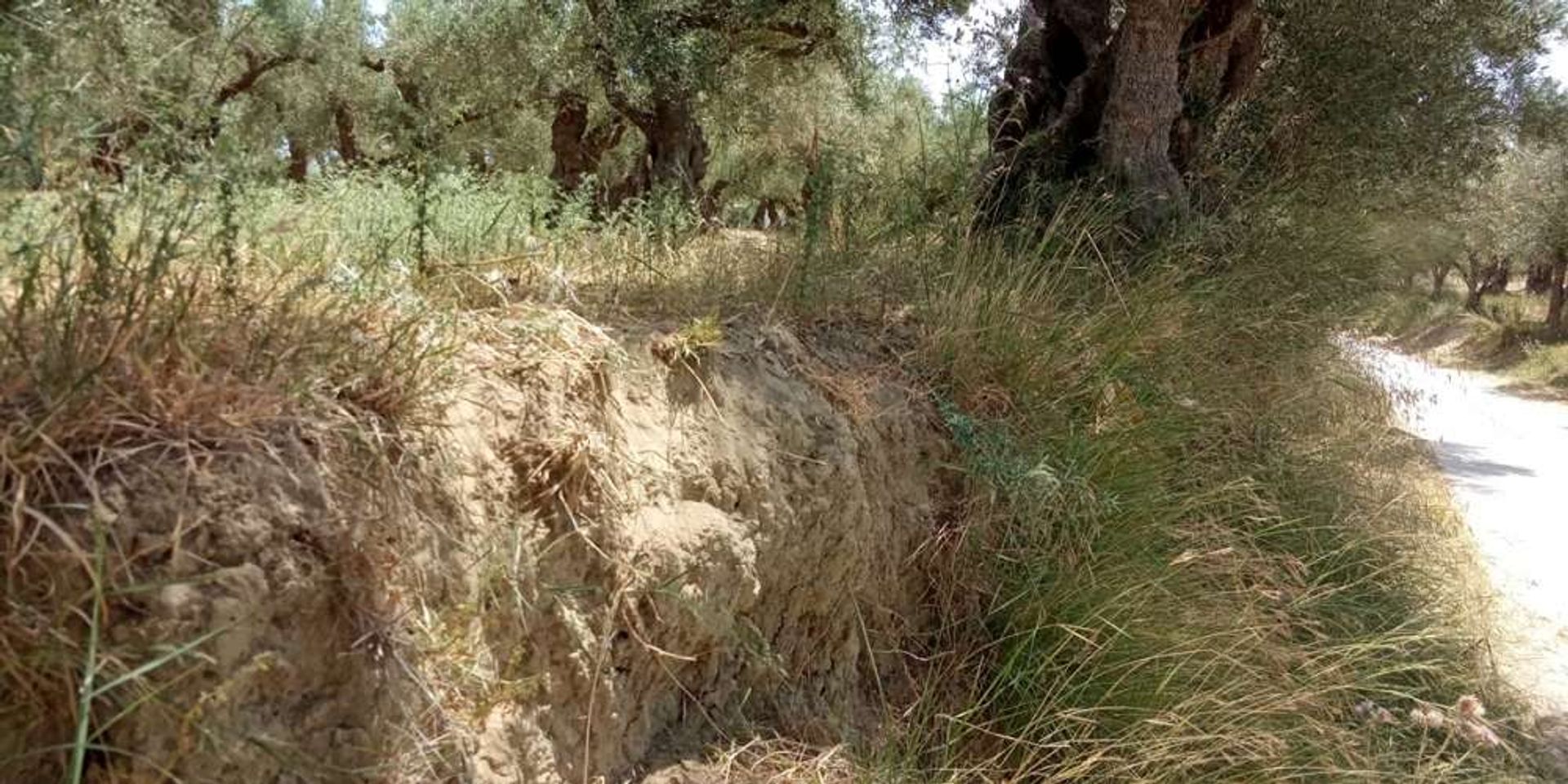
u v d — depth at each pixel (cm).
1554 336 2927
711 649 264
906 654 328
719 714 266
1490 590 596
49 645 142
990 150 609
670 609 245
